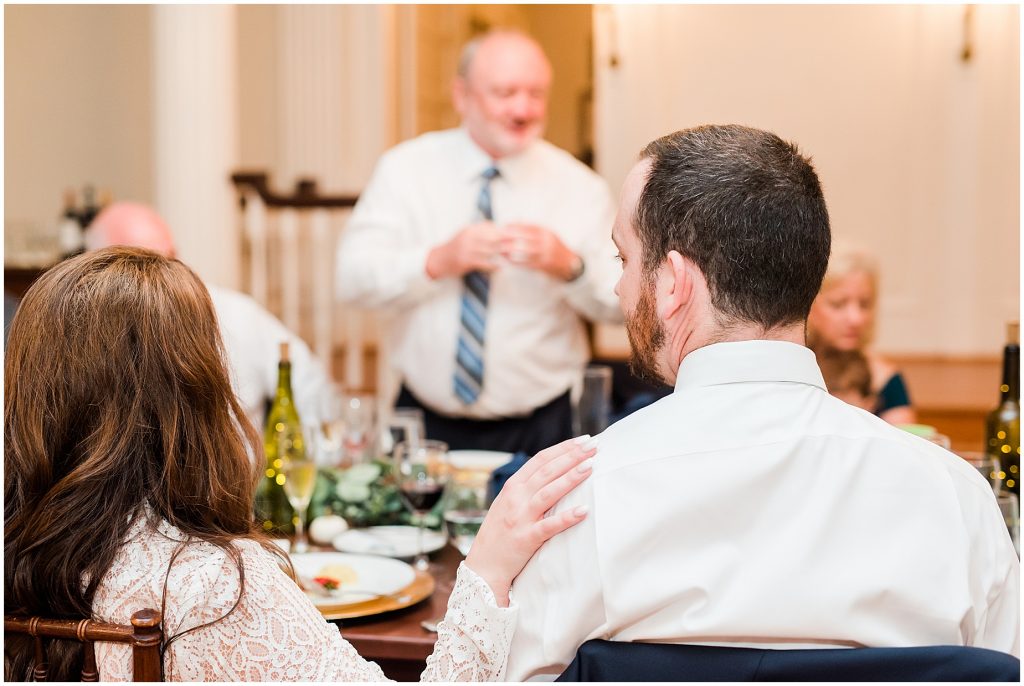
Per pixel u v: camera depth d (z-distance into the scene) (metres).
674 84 5.65
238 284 4.50
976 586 0.96
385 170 2.98
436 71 6.98
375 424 2.21
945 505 0.96
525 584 1.01
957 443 4.36
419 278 2.76
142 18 5.73
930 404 4.40
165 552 1.06
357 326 4.75
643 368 1.09
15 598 1.07
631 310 1.06
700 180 0.99
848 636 0.92
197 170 4.27
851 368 2.54
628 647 0.94
